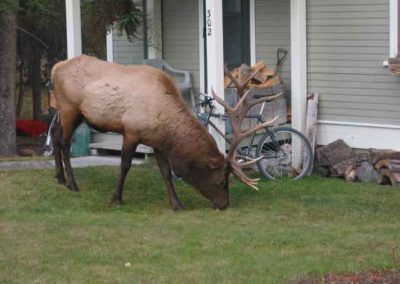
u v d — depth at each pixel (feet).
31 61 92.99
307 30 59.26
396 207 46.85
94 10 66.18
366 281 31.65
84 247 37.65
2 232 40.04
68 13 60.80
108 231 40.47
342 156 56.85
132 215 44.68
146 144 45.78
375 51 56.65
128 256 36.27
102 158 61.77
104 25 66.23
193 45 66.74
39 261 35.58
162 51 68.59
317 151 57.93
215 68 53.83
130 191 50.03
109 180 52.42
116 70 47.03
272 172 56.75
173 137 45.06
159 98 45.14
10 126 76.69
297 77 59.06
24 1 79.87
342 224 42.86
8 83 76.64
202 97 62.54
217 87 53.93
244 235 39.96
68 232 40.14
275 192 50.90
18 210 44.98
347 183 54.54
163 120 44.93
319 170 57.82
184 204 47.80
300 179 56.03
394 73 54.19
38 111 94.32
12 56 76.64
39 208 45.60
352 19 57.31
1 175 53.11
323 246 38.04
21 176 52.54
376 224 42.78
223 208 46.24
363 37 57.00
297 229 41.50
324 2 58.34
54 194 48.42
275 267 34.53
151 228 41.29
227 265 34.91
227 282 32.60
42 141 86.79
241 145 57.52
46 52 92.43
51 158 60.75
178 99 45.52
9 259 35.83
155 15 68.13
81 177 53.01
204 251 37.14
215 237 39.60
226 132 55.67
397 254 36.37
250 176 56.59
